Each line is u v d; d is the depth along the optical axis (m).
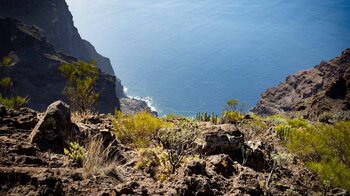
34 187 4.57
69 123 6.67
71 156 5.83
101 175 5.43
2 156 5.28
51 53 108.31
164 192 5.33
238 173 6.93
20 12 155.38
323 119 24.36
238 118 14.77
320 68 167.88
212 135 7.97
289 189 6.91
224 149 7.95
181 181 5.56
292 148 10.20
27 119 7.22
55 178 4.76
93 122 10.02
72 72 13.97
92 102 13.23
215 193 5.69
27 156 5.40
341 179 8.24
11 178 4.61
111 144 6.69
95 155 5.83
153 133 9.09
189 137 7.68
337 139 10.33
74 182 5.05
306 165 8.87
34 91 92.50
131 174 5.95
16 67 91.56
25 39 101.00
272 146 10.24
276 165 7.92
